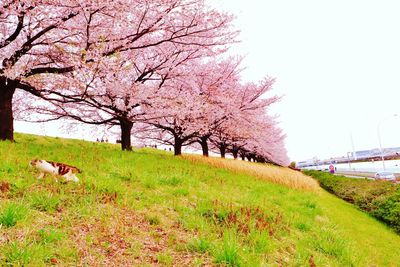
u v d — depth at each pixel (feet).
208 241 17.48
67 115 51.16
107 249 15.24
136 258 15.15
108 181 24.82
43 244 13.92
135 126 70.95
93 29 37.27
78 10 33.47
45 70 37.96
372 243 33.73
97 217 18.45
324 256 21.63
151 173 33.65
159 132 76.59
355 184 86.33
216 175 45.03
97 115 58.23
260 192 40.86
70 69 36.58
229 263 15.90
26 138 56.03
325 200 57.77
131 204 22.06
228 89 64.95
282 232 24.04
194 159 59.93
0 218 14.89
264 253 18.88
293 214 30.35
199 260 15.56
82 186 22.34
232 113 60.70
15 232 14.44
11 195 18.72
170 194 27.12
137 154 47.96
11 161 25.38
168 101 47.03
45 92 41.93
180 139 66.03
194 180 34.06
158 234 18.52
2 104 39.63
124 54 47.83
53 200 18.63
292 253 20.86
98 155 37.96
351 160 377.50
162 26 41.09
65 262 13.23
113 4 32.89
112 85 41.47
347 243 26.11
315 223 30.78
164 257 15.42
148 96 46.39
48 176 23.17
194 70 56.75
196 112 51.57
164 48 50.67
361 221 46.34
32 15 33.63
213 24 42.45
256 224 23.71
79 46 37.22
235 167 60.03
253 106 69.31
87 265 13.50
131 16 39.37
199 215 23.16
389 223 49.34
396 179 129.08
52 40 38.93
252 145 116.98
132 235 17.53
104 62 34.06
